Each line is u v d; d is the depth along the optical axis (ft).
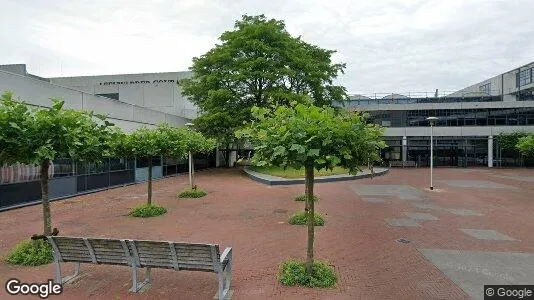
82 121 23.13
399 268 22.71
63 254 19.54
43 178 24.00
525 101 142.92
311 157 17.35
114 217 39.27
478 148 146.00
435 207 46.34
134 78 126.31
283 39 95.91
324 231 32.71
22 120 20.58
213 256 17.39
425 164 149.28
